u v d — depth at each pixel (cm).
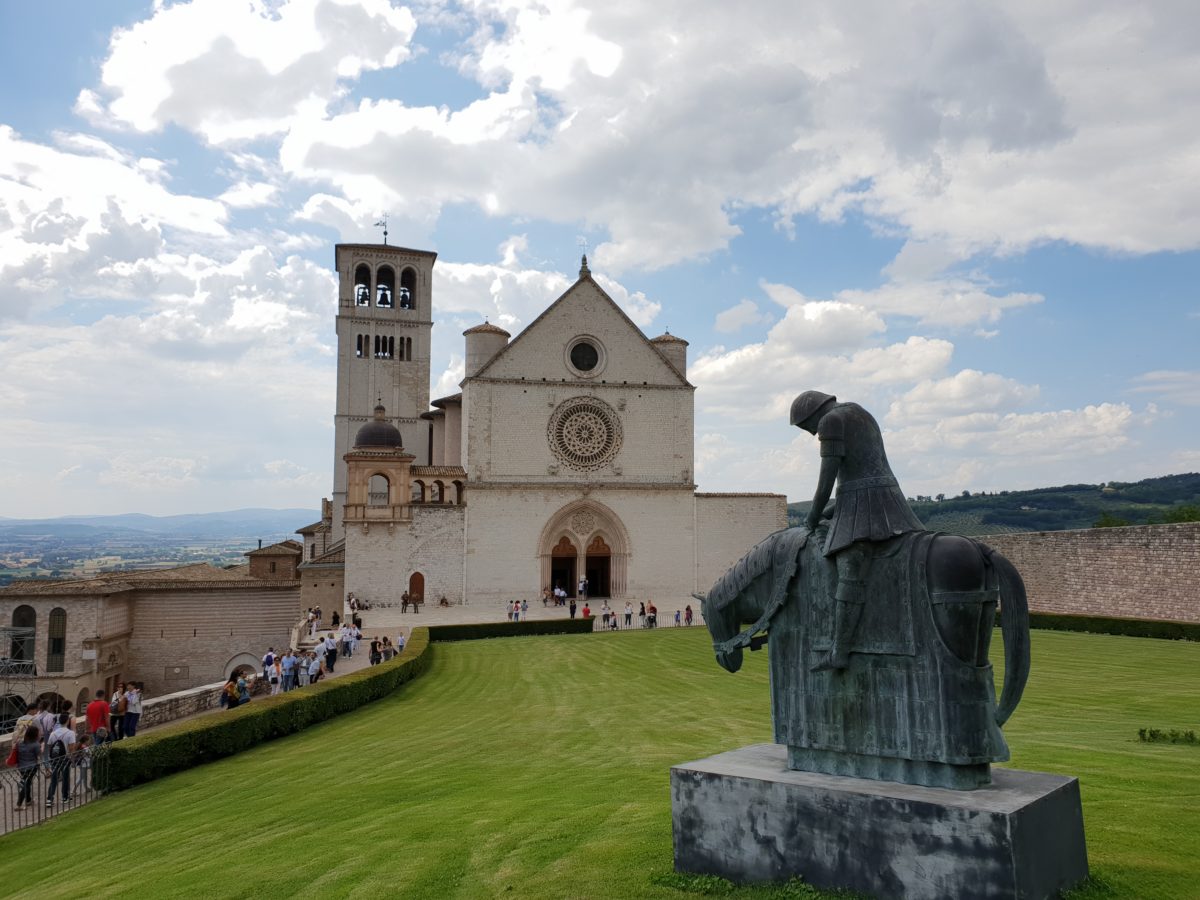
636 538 7581
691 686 3225
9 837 1767
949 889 807
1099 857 973
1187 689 2861
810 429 1037
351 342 9619
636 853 1084
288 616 7006
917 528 955
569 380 7512
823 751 975
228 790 1945
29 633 5941
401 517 7006
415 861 1172
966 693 887
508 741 2258
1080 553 5503
